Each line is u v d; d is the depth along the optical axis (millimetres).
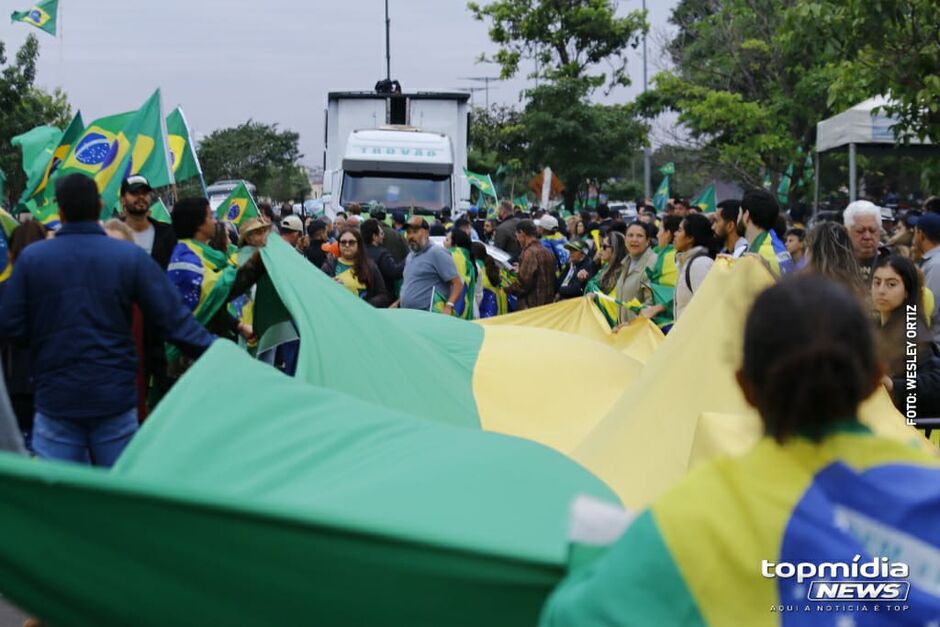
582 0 41281
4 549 2896
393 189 24188
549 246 17891
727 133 33094
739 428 4270
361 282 12289
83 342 5781
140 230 7926
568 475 4344
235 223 13188
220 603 2984
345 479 3953
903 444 2506
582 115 41156
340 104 26016
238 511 2893
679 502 2498
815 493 2461
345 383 5750
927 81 13094
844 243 6062
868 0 12914
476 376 6789
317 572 2955
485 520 3629
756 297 2570
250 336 7586
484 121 51469
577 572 2701
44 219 11977
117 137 10578
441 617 2992
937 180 16578
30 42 29562
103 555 2928
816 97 29375
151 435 4160
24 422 7703
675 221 10062
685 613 2445
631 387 5738
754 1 31781
